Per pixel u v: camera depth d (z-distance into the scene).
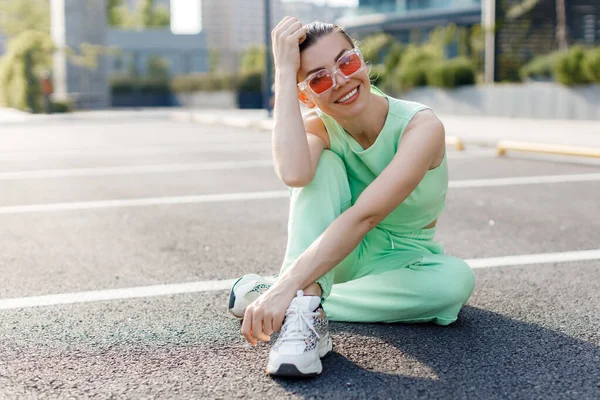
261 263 3.54
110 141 11.73
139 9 61.44
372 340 2.40
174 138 12.30
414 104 2.31
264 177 6.91
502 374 2.09
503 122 15.02
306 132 2.36
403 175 2.15
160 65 34.09
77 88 29.08
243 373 2.12
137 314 2.72
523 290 3.01
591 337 2.41
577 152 7.57
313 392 1.97
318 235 2.24
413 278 2.45
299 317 2.06
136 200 5.57
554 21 18.81
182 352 2.30
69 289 3.08
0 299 2.93
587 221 4.57
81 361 2.23
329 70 2.13
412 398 1.93
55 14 30.14
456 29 25.95
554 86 15.94
